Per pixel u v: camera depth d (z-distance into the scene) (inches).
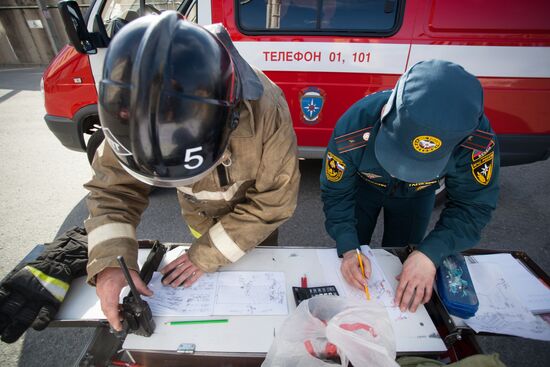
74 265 37.1
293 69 81.1
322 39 77.3
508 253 43.7
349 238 42.8
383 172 43.7
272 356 27.5
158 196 105.9
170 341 31.4
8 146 143.0
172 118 21.0
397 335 32.7
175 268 38.1
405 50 75.9
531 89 76.9
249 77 29.6
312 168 119.1
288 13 76.5
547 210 98.3
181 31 22.1
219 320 33.6
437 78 29.0
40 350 59.5
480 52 74.1
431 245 38.2
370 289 37.9
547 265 78.5
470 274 39.4
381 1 73.1
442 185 93.7
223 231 35.9
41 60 343.6
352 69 79.3
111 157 33.4
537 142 82.7
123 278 32.3
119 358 35.9
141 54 20.5
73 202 103.0
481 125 35.8
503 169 122.7
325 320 30.2
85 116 89.3
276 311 34.9
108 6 81.0
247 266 40.9
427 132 29.1
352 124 41.3
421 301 35.9
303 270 40.6
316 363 26.0
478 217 38.7
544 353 59.6
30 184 113.0
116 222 33.9
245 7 76.7
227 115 24.6
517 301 36.4
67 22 67.7
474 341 32.9
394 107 33.6
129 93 20.6
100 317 34.0
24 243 85.4
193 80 21.5
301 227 91.4
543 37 72.1
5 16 315.3
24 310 32.8
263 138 31.8
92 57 79.3
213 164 25.7
